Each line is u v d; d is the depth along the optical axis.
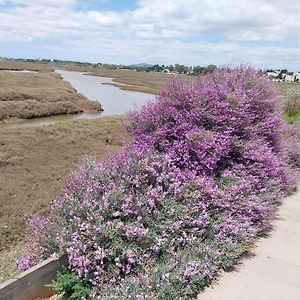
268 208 4.85
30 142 15.27
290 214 5.53
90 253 3.37
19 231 7.18
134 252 3.46
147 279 3.23
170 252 3.61
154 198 3.91
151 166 4.20
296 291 3.51
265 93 6.00
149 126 5.09
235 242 4.08
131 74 112.69
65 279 3.40
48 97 34.34
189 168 4.57
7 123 24.12
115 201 3.72
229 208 4.35
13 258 5.88
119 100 41.34
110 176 4.11
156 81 79.81
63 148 14.98
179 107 5.04
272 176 5.66
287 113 14.33
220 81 5.74
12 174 10.98
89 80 77.25
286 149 6.88
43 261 3.50
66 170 11.76
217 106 4.95
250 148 5.16
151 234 3.64
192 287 3.39
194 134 4.62
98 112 32.34
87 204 3.73
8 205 8.45
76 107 31.81
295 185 6.75
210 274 3.58
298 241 4.61
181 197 4.09
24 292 3.30
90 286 3.37
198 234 3.95
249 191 4.79
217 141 4.72
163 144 4.79
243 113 5.17
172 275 3.31
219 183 4.63
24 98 33.09
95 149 15.34
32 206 8.42
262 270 3.87
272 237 4.70
